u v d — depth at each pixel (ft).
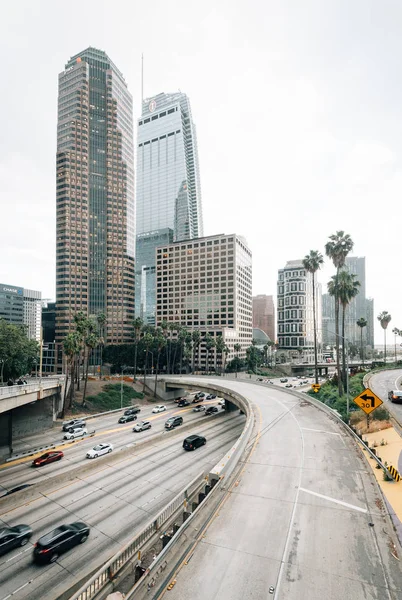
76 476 107.04
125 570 46.42
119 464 119.03
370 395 86.74
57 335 523.70
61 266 531.09
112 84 589.32
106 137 579.48
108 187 573.33
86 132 561.43
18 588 55.77
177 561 39.14
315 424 105.81
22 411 157.38
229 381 250.16
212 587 34.73
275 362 605.31
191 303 569.64
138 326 313.73
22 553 65.51
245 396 167.53
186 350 405.39
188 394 317.83
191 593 33.94
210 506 52.60
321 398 162.09
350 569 37.14
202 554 40.45
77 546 67.72
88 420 192.44
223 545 42.16
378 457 68.64
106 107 583.99
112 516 81.05
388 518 47.50
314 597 33.01
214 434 162.81
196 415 208.44
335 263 175.83
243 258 579.07
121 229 579.07
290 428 100.58
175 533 43.11
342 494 55.36
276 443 84.94
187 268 579.07
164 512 59.67
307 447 81.20
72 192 541.75
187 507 65.36
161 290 604.90
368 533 44.14
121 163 587.27
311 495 55.36
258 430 98.43
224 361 455.22
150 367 456.04
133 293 599.16
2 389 114.01
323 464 69.26
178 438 154.81
